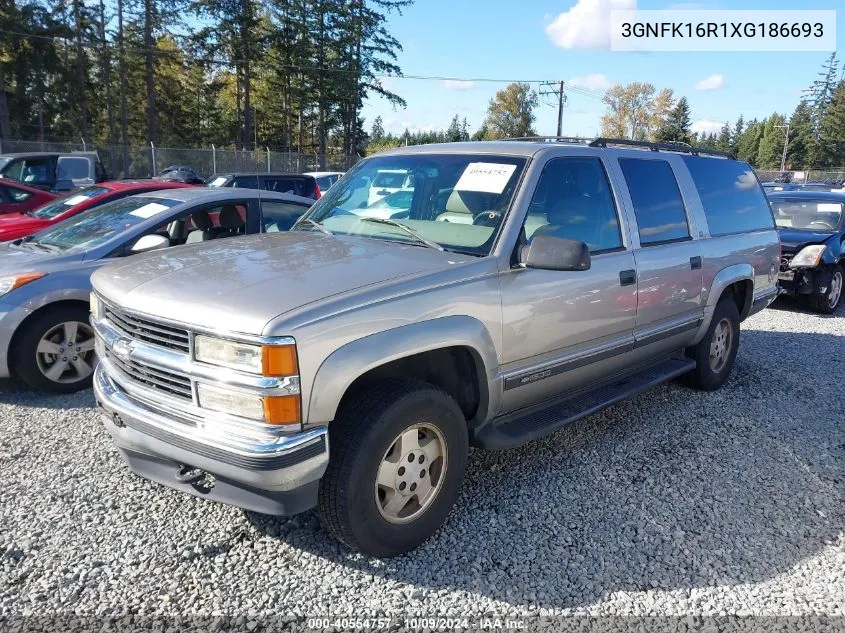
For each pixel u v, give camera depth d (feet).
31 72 134.41
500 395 11.59
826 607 9.49
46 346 17.17
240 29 137.90
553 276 12.16
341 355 8.99
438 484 10.76
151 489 12.37
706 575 10.19
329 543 10.73
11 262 17.49
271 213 22.15
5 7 123.54
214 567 10.07
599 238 13.67
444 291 10.37
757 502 12.53
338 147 191.83
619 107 287.07
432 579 9.91
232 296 9.25
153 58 141.28
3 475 12.80
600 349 13.61
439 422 10.44
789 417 16.97
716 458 14.39
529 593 9.64
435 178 13.12
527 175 12.28
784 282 31.04
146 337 9.75
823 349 24.13
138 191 25.82
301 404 8.73
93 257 17.83
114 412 10.25
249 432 8.77
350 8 151.84
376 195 13.69
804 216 34.17
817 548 11.02
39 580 9.66
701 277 16.60
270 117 190.19
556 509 12.02
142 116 164.45
